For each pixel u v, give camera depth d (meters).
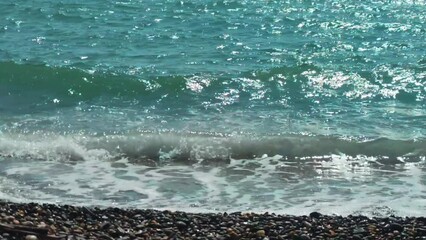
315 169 29.92
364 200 26.28
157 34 54.56
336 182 28.33
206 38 53.75
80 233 21.52
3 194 25.88
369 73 44.28
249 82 42.00
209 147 31.73
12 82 41.12
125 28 56.34
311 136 32.72
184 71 44.50
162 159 30.92
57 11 61.47
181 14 61.62
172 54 49.00
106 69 44.38
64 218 22.88
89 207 24.39
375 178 28.84
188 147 31.75
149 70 44.69
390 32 56.72
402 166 30.45
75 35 54.00
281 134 33.19
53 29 55.84
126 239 21.25
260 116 36.44
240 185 27.80
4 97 39.31
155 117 36.09
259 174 29.19
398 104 39.09
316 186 27.81
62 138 32.22
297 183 28.17
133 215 23.45
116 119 35.66
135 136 32.28
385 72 44.72
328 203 25.95
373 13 62.91
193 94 40.03
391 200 26.31
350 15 62.12
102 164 30.00
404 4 66.50
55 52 49.12
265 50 50.62
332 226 23.06
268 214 24.00
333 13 62.81
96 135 32.72
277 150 31.83
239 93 40.31
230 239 21.84
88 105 38.28
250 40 53.44
